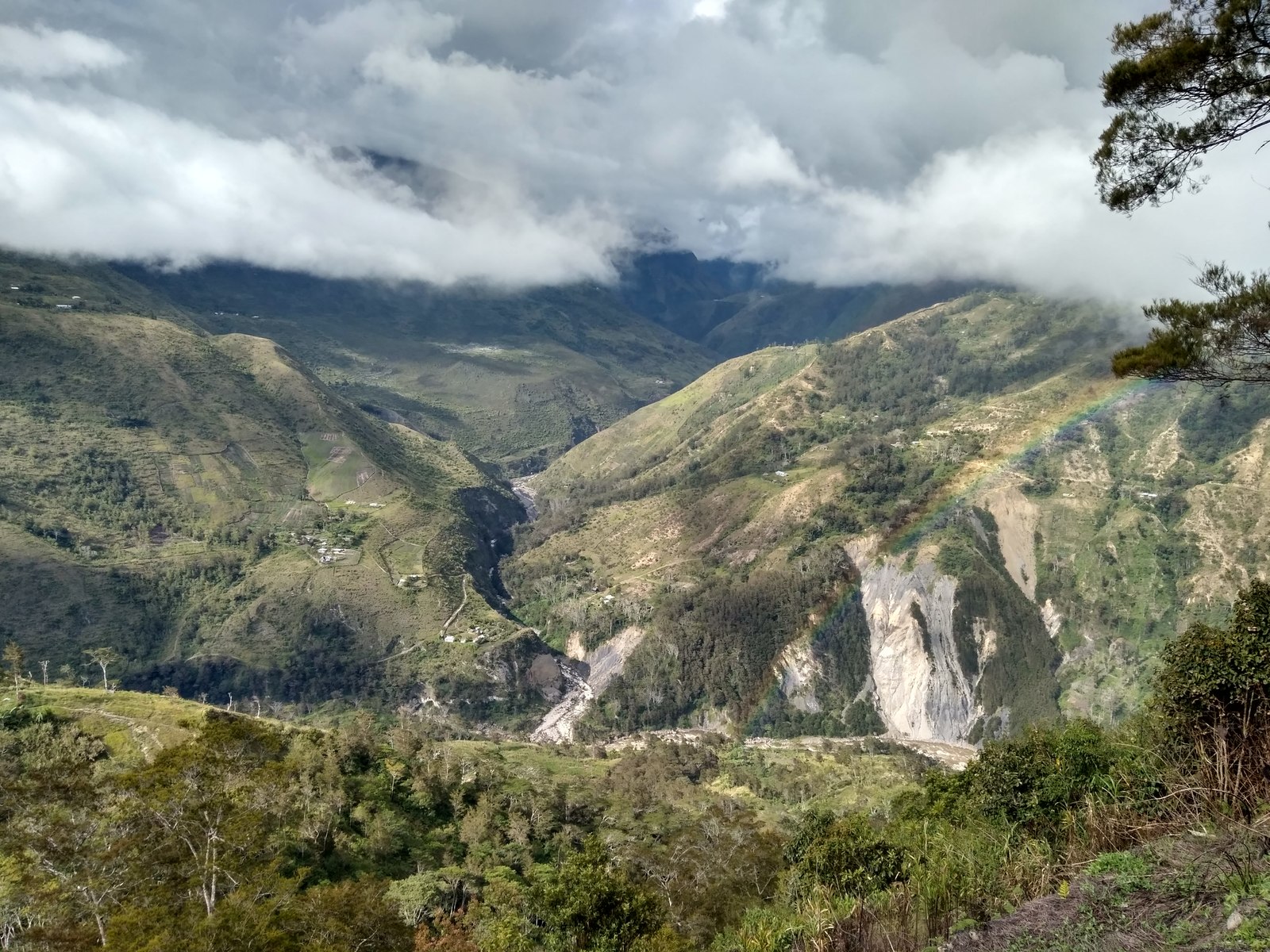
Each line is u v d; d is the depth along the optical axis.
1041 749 19.47
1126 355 17.39
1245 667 13.59
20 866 29.55
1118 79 17.47
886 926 13.01
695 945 26.30
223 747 33.12
